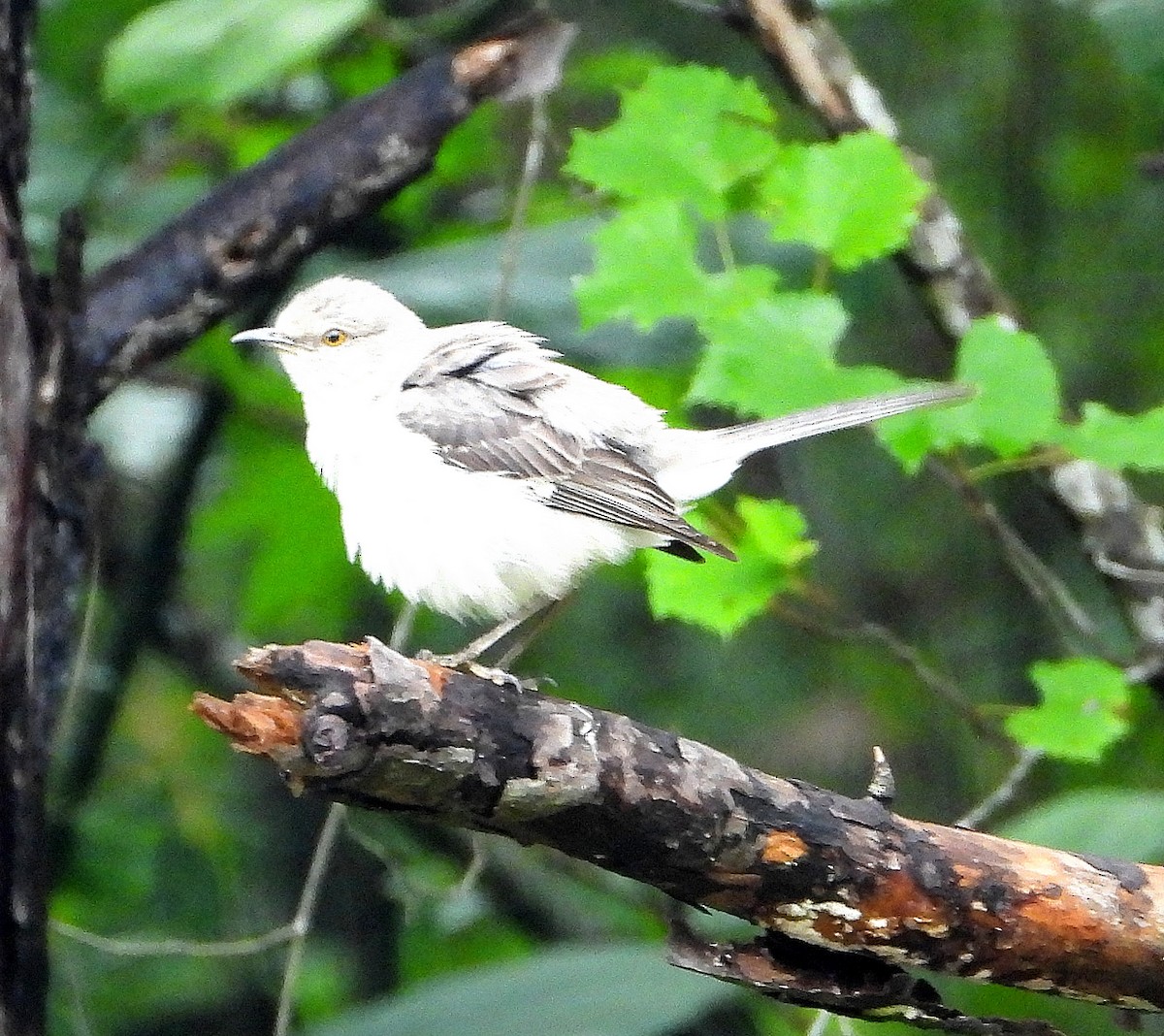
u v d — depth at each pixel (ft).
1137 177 53.11
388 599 50.55
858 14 53.26
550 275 40.60
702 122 34.09
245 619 48.37
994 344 31.60
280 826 50.16
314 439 35.29
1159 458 31.17
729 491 53.31
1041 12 53.98
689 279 32.73
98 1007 45.44
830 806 24.64
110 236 42.45
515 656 33.76
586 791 23.20
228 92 30.89
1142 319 54.65
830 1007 25.89
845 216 32.78
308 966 49.19
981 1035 26.63
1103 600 55.36
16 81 28.55
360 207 34.06
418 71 34.55
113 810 45.09
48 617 30.12
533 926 48.80
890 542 56.65
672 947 25.85
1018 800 55.11
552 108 46.50
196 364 45.01
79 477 31.12
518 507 32.81
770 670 56.03
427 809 23.07
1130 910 25.48
